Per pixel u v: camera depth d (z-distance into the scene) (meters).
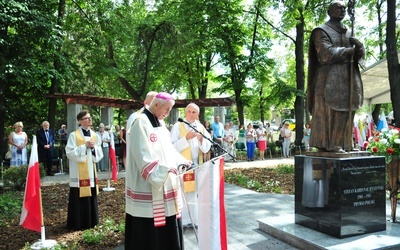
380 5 22.59
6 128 17.66
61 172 14.14
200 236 4.26
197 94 30.30
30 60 13.12
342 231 4.84
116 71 18.22
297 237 5.00
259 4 23.36
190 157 5.98
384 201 5.14
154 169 3.45
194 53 21.91
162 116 3.78
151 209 3.60
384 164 5.14
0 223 6.73
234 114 38.22
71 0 17.31
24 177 10.40
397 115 13.78
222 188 4.31
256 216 6.73
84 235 5.55
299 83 22.55
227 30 23.84
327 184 5.03
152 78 22.55
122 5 18.66
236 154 20.12
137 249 3.60
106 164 14.89
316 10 21.19
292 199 8.27
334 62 5.19
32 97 17.22
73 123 14.52
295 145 20.41
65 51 16.50
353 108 5.21
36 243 5.24
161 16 21.09
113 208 7.78
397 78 13.77
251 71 23.39
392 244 4.60
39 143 13.48
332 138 5.20
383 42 22.20
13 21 12.55
